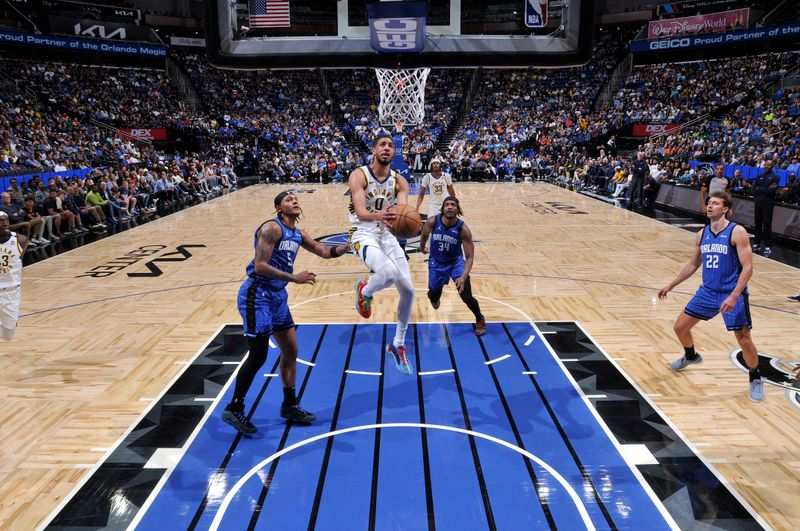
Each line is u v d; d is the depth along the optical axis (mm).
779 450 3590
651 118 27875
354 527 2879
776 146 18969
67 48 26922
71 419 4066
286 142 28672
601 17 33844
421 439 3750
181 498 3135
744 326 4152
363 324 6102
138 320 6301
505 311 6539
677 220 13133
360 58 7094
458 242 5547
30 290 7586
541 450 3602
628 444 3666
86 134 22656
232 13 6961
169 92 31812
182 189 18359
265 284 3699
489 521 2916
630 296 7090
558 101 32719
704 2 31812
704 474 3328
